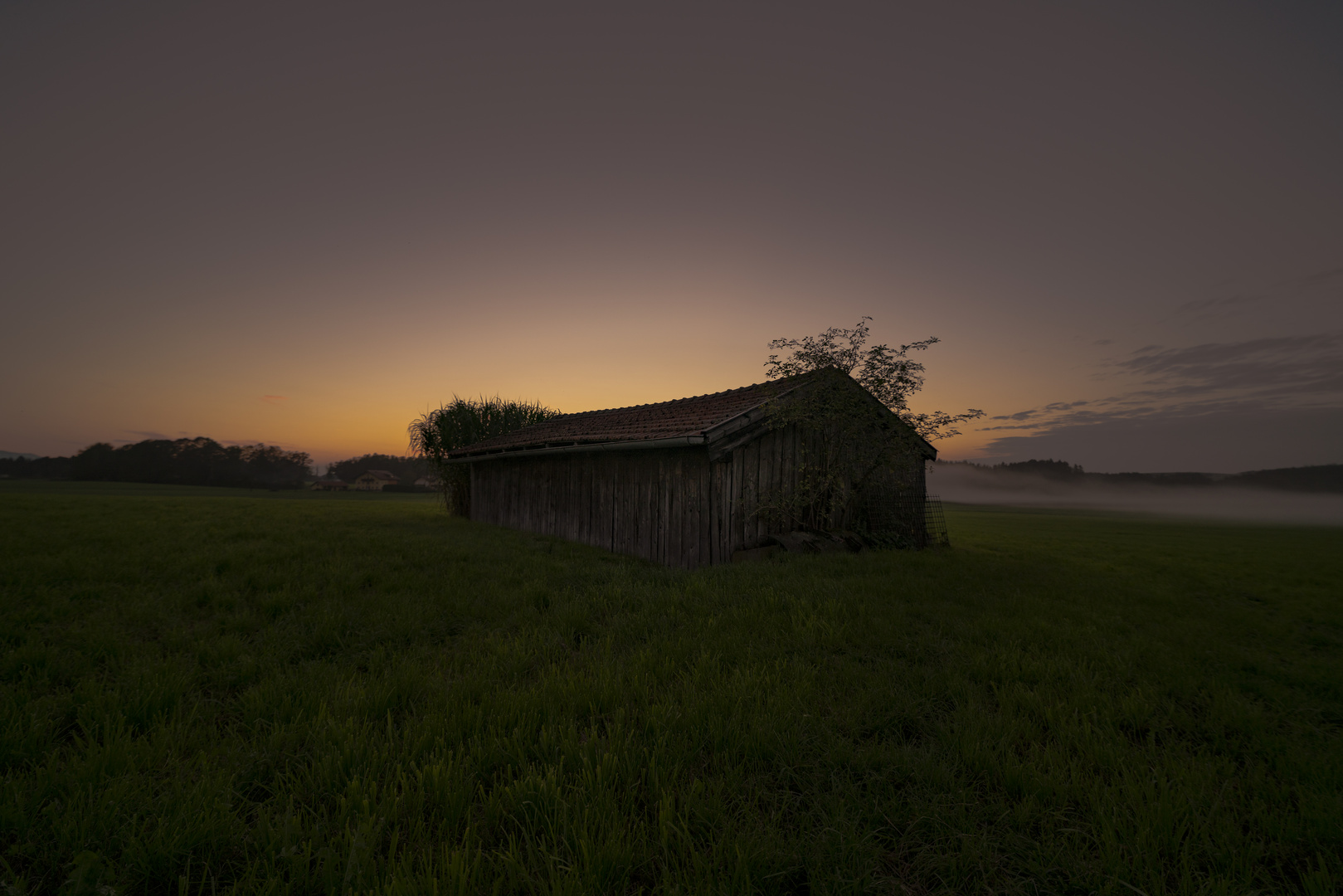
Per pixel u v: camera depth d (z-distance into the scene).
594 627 4.97
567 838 2.03
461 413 21.33
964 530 20.48
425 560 8.76
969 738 2.84
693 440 9.34
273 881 1.73
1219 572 10.12
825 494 11.20
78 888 1.65
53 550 8.62
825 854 1.99
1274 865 2.09
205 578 6.82
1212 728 3.17
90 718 2.94
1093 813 2.26
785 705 3.16
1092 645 4.59
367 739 2.71
